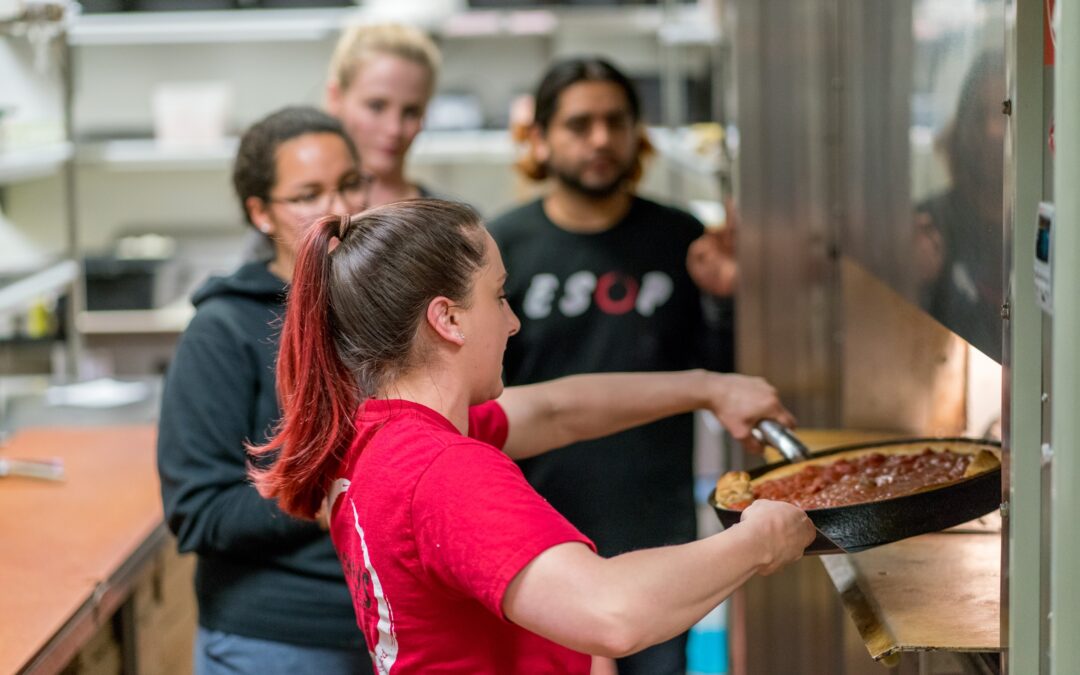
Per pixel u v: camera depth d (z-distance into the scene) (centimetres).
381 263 132
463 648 129
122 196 558
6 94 393
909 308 229
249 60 562
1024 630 115
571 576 116
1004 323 116
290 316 138
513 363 276
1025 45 112
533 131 289
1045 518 112
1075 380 103
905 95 186
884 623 141
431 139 527
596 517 265
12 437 308
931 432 224
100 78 559
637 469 264
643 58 566
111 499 256
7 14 324
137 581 234
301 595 197
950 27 159
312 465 136
